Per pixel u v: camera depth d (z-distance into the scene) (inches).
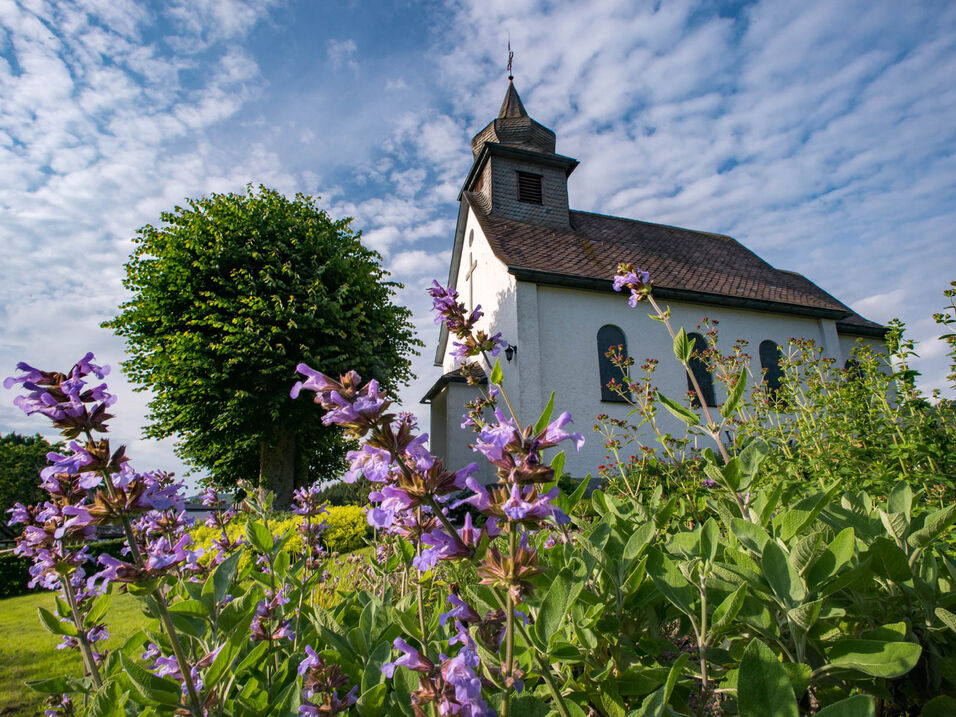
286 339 658.2
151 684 55.3
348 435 52.2
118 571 53.2
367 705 54.4
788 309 689.0
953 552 88.7
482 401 124.3
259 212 773.3
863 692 55.8
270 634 82.5
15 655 217.2
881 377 211.8
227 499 176.6
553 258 663.1
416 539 54.6
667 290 634.2
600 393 604.1
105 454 56.1
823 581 56.5
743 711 41.6
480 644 57.4
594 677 58.5
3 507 1071.6
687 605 59.0
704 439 527.8
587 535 70.1
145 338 696.4
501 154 750.5
